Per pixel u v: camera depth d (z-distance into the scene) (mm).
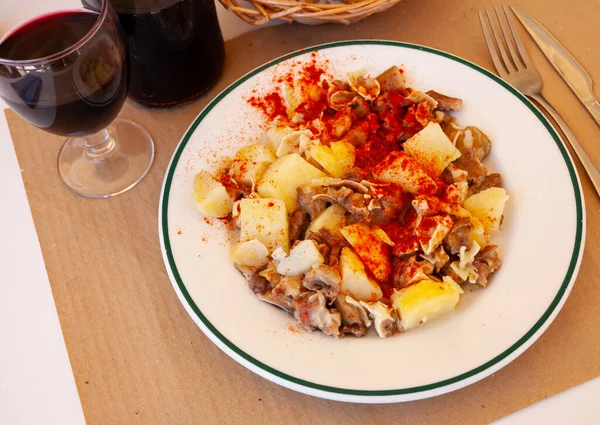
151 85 452
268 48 505
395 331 357
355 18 484
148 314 392
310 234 391
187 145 421
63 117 383
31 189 446
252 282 371
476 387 353
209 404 360
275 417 354
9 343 390
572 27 495
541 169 397
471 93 437
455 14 514
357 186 395
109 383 369
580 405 347
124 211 433
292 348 348
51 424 364
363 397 329
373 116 437
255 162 420
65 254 417
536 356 359
